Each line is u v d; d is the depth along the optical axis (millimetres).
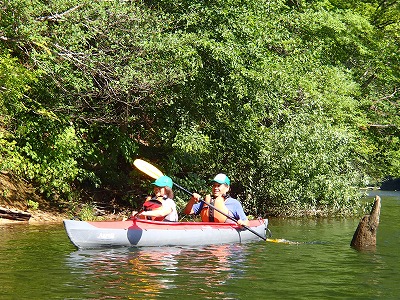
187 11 15945
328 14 23438
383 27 30000
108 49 14562
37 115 14945
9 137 14797
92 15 14211
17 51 14383
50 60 13891
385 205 26312
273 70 16906
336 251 10539
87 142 16547
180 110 16516
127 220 10594
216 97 16656
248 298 6766
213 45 15477
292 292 7125
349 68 28312
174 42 14453
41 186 15555
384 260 9547
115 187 17688
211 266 8664
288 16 21594
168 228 10805
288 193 17922
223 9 15938
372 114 29031
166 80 14500
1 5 12781
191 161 17578
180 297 6707
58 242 10875
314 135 18141
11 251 9773
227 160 18578
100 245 10109
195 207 12250
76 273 7938
